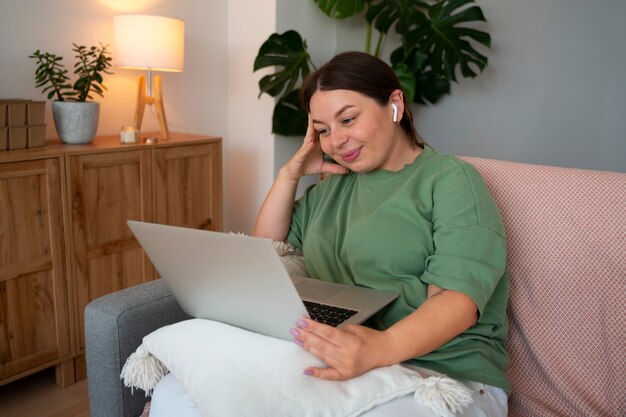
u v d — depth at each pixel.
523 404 1.18
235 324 1.08
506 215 1.30
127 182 2.18
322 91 1.20
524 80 3.37
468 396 0.94
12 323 1.87
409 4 3.07
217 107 3.12
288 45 2.83
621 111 3.18
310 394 0.89
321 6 2.98
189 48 2.90
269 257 0.88
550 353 1.19
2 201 1.80
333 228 1.39
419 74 3.38
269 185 3.10
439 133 3.63
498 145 3.50
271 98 3.01
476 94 3.49
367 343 0.95
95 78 2.22
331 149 1.26
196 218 2.50
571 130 3.32
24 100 1.98
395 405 0.93
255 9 2.99
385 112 1.22
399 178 1.28
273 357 0.94
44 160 1.89
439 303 1.04
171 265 1.06
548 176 1.29
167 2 2.74
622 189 1.20
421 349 1.00
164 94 2.82
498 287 1.19
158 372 1.08
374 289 1.23
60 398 2.00
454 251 1.10
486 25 3.40
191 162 2.44
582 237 1.21
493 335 1.17
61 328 2.01
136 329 1.21
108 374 1.20
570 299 1.20
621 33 3.12
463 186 1.17
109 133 2.59
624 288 1.14
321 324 0.95
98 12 2.47
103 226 2.11
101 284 2.13
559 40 3.26
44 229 1.92
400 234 1.22
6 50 2.18
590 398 1.13
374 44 3.56
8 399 1.98
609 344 1.13
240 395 0.87
